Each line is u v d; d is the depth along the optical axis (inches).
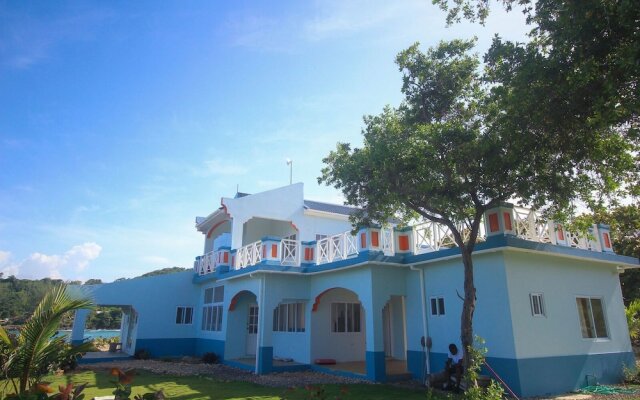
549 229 411.2
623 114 227.5
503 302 367.9
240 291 594.6
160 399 163.3
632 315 535.5
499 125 293.7
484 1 291.9
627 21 200.8
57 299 249.3
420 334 445.7
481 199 315.3
